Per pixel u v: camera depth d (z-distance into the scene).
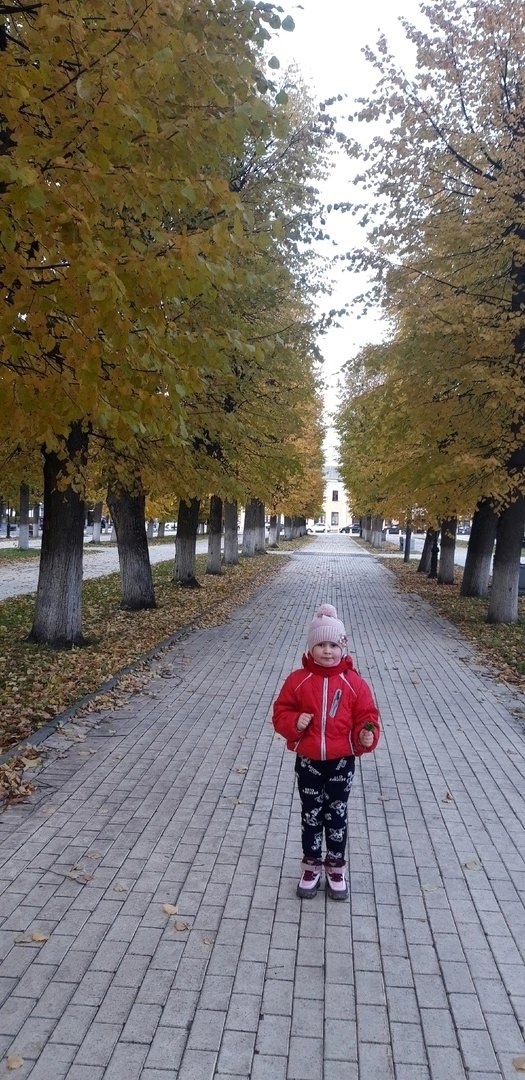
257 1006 3.30
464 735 7.38
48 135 4.89
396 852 4.83
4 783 5.66
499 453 13.26
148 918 3.95
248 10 5.73
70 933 3.80
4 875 4.34
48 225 4.59
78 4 4.77
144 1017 3.21
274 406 13.74
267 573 27.16
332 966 3.60
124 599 15.45
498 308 12.83
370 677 9.88
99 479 11.89
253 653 11.30
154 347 4.99
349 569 30.61
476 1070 2.98
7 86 4.20
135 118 4.35
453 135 13.19
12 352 4.70
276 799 5.59
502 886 4.42
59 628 10.91
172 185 4.91
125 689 8.73
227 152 5.83
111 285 4.27
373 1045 3.10
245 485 14.23
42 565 11.00
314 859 4.23
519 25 12.26
